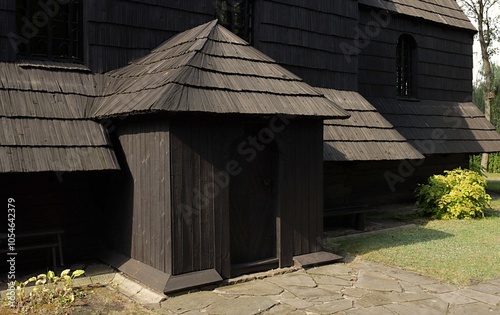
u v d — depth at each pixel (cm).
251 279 570
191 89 525
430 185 1093
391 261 662
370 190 1152
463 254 697
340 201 959
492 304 491
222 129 560
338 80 974
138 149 576
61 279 535
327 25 955
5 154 525
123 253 619
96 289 541
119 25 693
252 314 458
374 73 1178
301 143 639
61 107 610
